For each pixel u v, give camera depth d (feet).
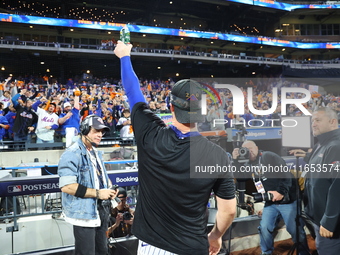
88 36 61.52
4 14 47.52
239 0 66.13
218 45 74.79
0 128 24.84
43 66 55.88
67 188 5.54
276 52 81.20
